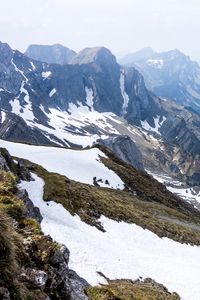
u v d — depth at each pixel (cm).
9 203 3344
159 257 6006
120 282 4122
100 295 3388
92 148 14800
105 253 4841
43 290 2291
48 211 5478
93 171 12319
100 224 6159
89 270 4016
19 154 11906
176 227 8250
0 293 1827
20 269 2259
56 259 2592
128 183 12575
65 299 2561
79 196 6544
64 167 11894
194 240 8006
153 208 10312
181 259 6488
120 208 7525
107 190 11188
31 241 2600
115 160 14888
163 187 15088
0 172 4338
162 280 4956
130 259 5153
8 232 2427
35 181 6281
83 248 4609
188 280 5341
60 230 4850
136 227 6975
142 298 3794
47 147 13588
